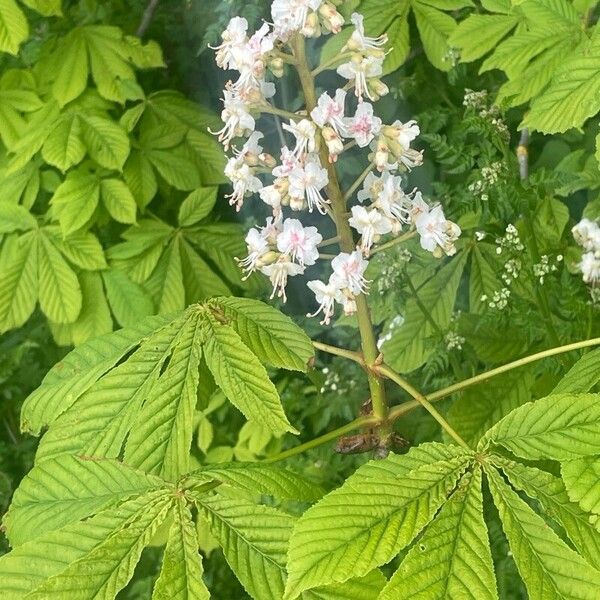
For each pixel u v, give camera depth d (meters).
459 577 0.26
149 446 0.33
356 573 0.26
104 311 0.77
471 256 0.67
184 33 0.94
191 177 0.81
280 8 0.37
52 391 0.38
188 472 0.32
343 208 0.39
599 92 0.41
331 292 0.39
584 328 0.56
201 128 0.84
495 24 0.64
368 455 0.85
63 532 0.30
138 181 0.79
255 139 0.40
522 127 0.42
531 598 0.26
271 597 0.28
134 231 0.79
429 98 0.83
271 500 0.85
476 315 0.61
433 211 0.39
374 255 0.62
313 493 0.32
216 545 0.84
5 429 1.05
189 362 0.35
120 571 0.29
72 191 0.74
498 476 0.30
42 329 0.96
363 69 0.37
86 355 0.39
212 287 0.80
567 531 0.28
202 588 0.28
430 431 0.70
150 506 0.31
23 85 0.79
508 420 0.31
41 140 0.73
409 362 0.66
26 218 0.76
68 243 0.75
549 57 0.54
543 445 0.30
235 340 0.36
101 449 0.34
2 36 0.67
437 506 0.28
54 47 0.80
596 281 0.57
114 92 0.76
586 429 0.30
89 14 0.84
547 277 0.58
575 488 0.28
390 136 0.38
